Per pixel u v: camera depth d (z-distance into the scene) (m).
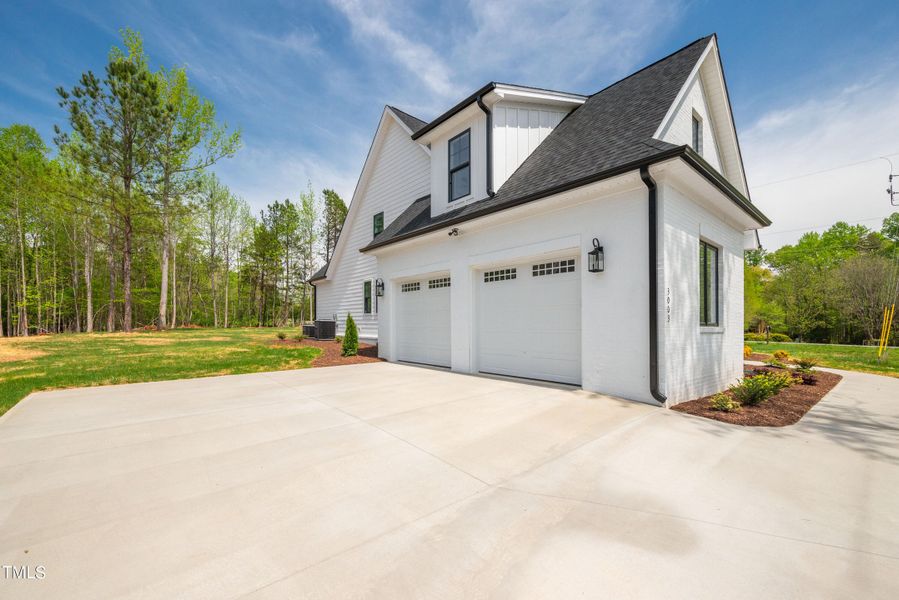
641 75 8.51
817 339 26.81
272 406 5.57
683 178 5.77
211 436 4.21
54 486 2.97
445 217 9.45
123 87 17.17
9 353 10.93
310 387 7.04
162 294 22.11
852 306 23.41
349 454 3.68
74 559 2.04
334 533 2.32
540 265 7.48
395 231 11.82
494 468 3.34
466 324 8.76
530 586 1.84
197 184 21.52
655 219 5.46
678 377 5.74
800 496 2.81
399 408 5.43
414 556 2.09
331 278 18.41
